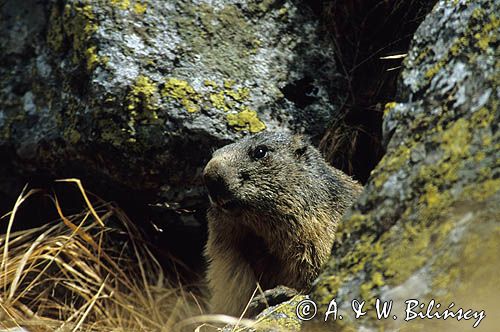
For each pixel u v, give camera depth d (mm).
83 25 9281
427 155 5852
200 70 9234
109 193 9625
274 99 9383
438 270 5309
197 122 8875
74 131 9055
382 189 5957
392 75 9727
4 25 10266
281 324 6277
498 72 5852
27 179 10008
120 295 9086
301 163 8461
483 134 5645
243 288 8406
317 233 8250
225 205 8086
